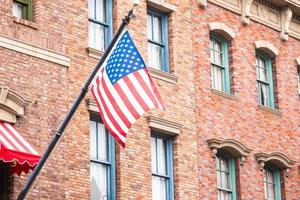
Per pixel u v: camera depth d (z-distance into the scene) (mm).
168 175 31344
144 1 31703
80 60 28609
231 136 34188
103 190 28859
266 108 36406
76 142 27812
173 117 31672
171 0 32938
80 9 29125
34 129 26328
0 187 25672
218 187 33312
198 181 32062
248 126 35188
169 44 32656
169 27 32812
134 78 24000
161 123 30953
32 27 27125
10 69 26125
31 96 26516
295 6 38438
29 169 25422
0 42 26016
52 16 27906
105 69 24031
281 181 36469
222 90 34969
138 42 31062
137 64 24125
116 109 23750
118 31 23484
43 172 26234
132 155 29688
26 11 27500
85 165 27953
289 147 37188
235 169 34219
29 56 26766
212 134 33250
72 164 27516
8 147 24156
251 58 36375
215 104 33812
